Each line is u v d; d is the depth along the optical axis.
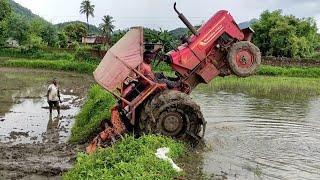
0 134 13.98
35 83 33.47
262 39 59.44
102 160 8.17
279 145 11.64
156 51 11.78
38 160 10.58
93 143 11.05
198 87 28.06
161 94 10.88
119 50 11.09
